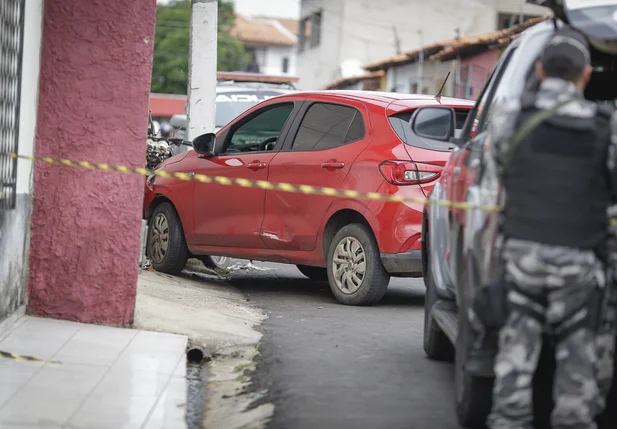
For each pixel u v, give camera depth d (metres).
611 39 5.63
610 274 5.25
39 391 6.68
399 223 9.98
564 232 5.03
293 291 11.91
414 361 7.98
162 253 12.33
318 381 7.28
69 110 8.49
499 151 5.21
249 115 11.85
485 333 5.51
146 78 8.52
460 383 6.05
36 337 8.01
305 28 65.81
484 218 5.59
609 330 5.36
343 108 10.83
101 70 8.49
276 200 11.13
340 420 6.32
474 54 36.66
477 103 7.22
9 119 7.71
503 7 55.06
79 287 8.56
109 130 8.51
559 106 5.12
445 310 7.33
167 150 13.98
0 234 7.57
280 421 6.34
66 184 8.53
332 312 10.18
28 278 8.57
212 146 11.76
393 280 13.30
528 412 5.18
